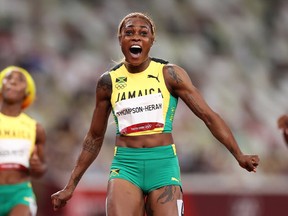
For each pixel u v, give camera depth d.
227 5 70.62
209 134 51.50
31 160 26.61
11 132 26.17
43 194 32.53
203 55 64.31
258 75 65.62
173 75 18.50
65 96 52.72
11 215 25.30
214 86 61.00
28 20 59.88
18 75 26.89
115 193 17.98
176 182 18.33
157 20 65.44
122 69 18.77
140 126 18.31
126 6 65.44
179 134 50.41
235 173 46.66
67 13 62.28
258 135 56.59
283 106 63.16
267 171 50.62
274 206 35.03
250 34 69.19
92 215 33.28
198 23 67.38
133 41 18.30
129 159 18.36
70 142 45.59
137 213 17.95
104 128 19.14
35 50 56.16
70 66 55.94
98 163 43.34
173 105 18.62
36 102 51.16
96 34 61.59
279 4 73.12
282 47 70.00
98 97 18.86
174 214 17.86
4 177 25.69
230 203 34.84
